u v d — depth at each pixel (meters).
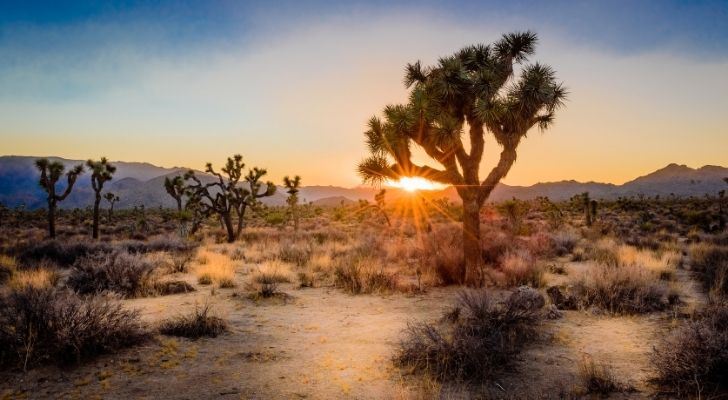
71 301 5.78
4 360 5.18
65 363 5.27
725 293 8.88
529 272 11.01
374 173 11.59
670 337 6.15
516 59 11.07
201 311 8.09
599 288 8.66
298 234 27.80
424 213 28.12
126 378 4.95
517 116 10.07
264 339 6.63
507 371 5.19
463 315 7.47
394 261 15.52
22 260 14.73
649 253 15.38
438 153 10.88
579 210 55.72
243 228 40.09
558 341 6.35
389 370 5.30
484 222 26.50
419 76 11.78
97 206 29.97
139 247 18.31
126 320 6.12
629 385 4.72
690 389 4.45
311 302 9.34
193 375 5.11
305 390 4.74
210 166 28.05
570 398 4.44
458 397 4.52
